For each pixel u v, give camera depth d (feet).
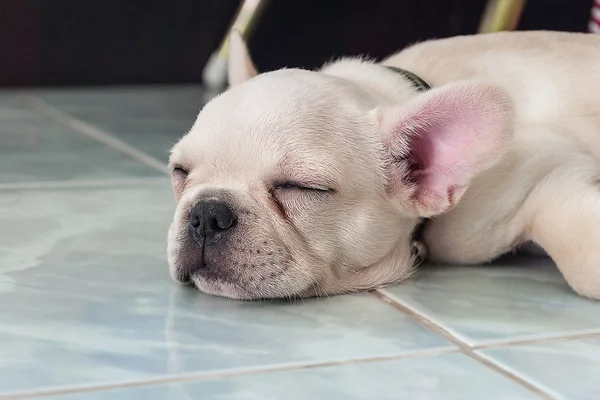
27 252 1.86
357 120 1.73
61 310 1.57
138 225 2.06
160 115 3.71
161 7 4.61
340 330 1.51
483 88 1.65
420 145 1.74
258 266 1.61
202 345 1.45
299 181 1.63
